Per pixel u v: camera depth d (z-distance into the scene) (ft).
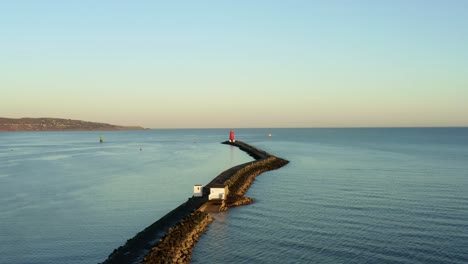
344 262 104.47
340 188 201.05
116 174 264.72
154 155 419.95
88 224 141.49
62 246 119.55
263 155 368.27
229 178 212.02
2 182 229.66
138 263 97.45
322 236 124.26
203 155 422.82
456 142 610.65
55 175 259.19
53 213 156.46
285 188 204.85
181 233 118.73
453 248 113.29
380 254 109.50
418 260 105.40
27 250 116.26
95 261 108.06
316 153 419.54
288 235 125.59
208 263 105.09
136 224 141.69
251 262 105.40
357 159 347.15
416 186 203.41
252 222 140.46
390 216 145.48
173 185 220.02
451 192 187.01
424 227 132.05
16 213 156.25
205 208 155.94
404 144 566.36
